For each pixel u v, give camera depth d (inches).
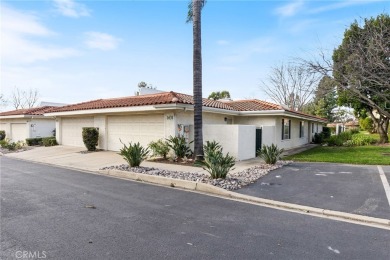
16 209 236.4
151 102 549.6
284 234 185.3
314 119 950.4
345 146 837.8
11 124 1080.2
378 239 177.5
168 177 355.9
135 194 294.5
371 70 604.4
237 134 515.2
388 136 893.8
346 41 693.3
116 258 149.9
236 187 311.0
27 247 162.2
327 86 705.6
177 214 226.5
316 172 399.2
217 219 214.8
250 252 158.2
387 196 272.1
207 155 362.0
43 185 337.7
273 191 297.6
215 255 154.3
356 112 949.2
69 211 231.8
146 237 178.5
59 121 869.2
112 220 210.2
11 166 511.2
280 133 719.1
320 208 240.1
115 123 684.1
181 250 160.2
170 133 552.1
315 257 152.5
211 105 627.2
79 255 152.7
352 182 332.5
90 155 625.0
